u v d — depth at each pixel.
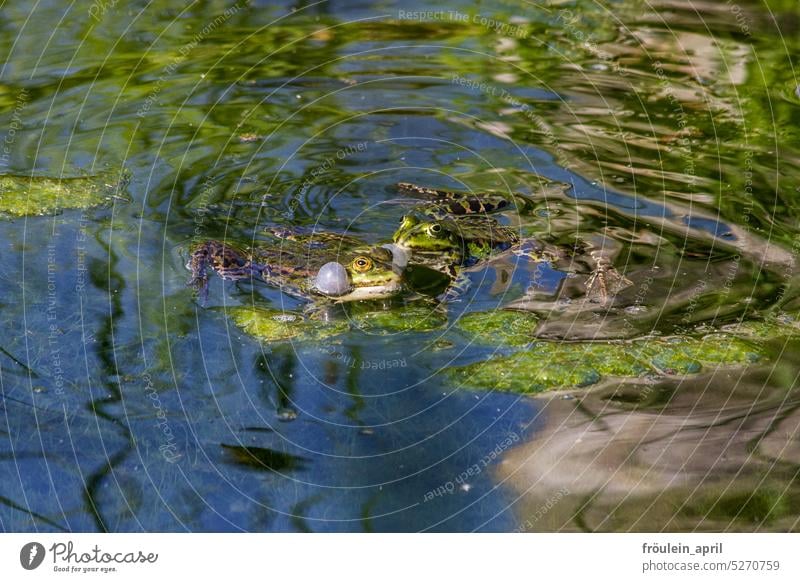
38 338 5.14
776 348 5.34
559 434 4.69
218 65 9.30
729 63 9.61
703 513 4.24
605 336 5.44
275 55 9.56
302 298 5.77
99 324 5.29
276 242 6.36
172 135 7.86
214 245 6.11
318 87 8.87
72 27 10.05
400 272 5.96
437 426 4.70
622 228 6.66
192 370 4.97
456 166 7.54
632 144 7.95
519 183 7.31
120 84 8.78
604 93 8.92
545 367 5.16
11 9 10.43
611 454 4.58
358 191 7.16
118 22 10.28
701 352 5.30
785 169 7.52
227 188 7.06
